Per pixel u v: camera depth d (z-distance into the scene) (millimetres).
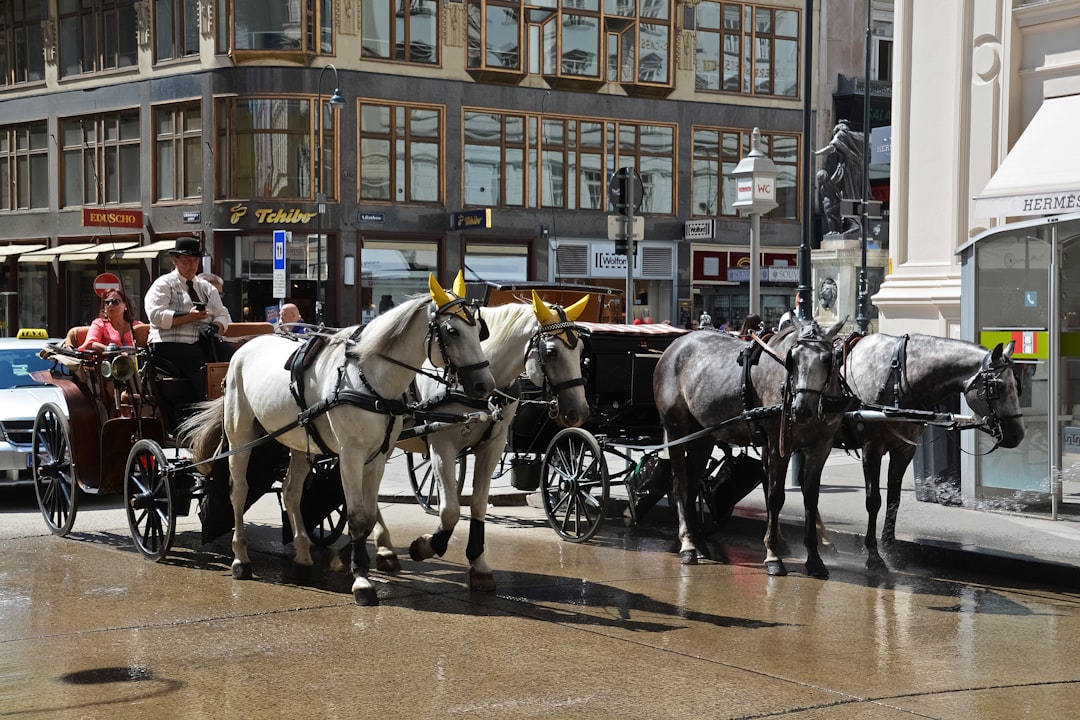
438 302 8031
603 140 38625
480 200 36938
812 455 9281
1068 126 13430
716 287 40406
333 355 8516
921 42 15414
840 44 42531
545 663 6629
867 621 7754
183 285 10641
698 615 7887
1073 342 11109
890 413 9094
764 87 41219
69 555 9961
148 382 10336
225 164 34812
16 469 12289
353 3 34781
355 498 8258
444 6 36062
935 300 14953
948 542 9898
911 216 15594
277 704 5867
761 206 15664
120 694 6047
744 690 6129
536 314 8727
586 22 38094
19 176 40250
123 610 7941
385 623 7602
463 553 10266
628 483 11141
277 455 9539
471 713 5723
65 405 11727
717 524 10906
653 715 5699
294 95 34344
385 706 5832
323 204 34438
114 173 37781
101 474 10164
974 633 7449
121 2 37125
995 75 14594
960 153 14930
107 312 11414
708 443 10289
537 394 11148
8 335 40250
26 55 39875
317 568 9531
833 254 30938
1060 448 11211
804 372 8656
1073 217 10961
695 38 39844
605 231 38656
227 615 7812
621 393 11383
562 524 11734
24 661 6664
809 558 9352
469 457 15688
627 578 9172
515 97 37250
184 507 9703
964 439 12008
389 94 35406
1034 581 9078
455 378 8148
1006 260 11602
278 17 34312
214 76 34750
